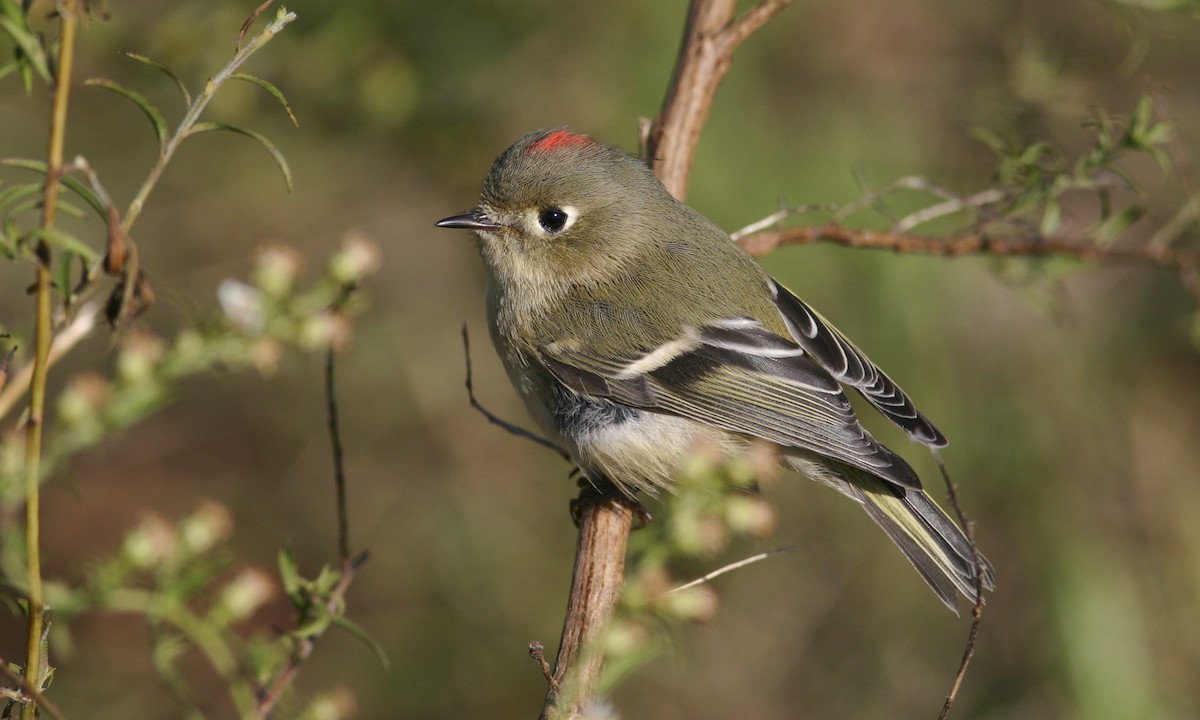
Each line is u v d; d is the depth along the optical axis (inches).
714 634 386.3
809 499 395.2
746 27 258.7
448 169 413.4
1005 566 398.0
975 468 398.6
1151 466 418.9
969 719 378.9
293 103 391.9
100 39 330.0
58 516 400.5
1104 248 263.4
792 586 392.5
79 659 347.3
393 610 390.9
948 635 390.9
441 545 401.4
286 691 163.6
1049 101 314.0
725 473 162.2
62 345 154.8
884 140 403.5
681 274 256.4
